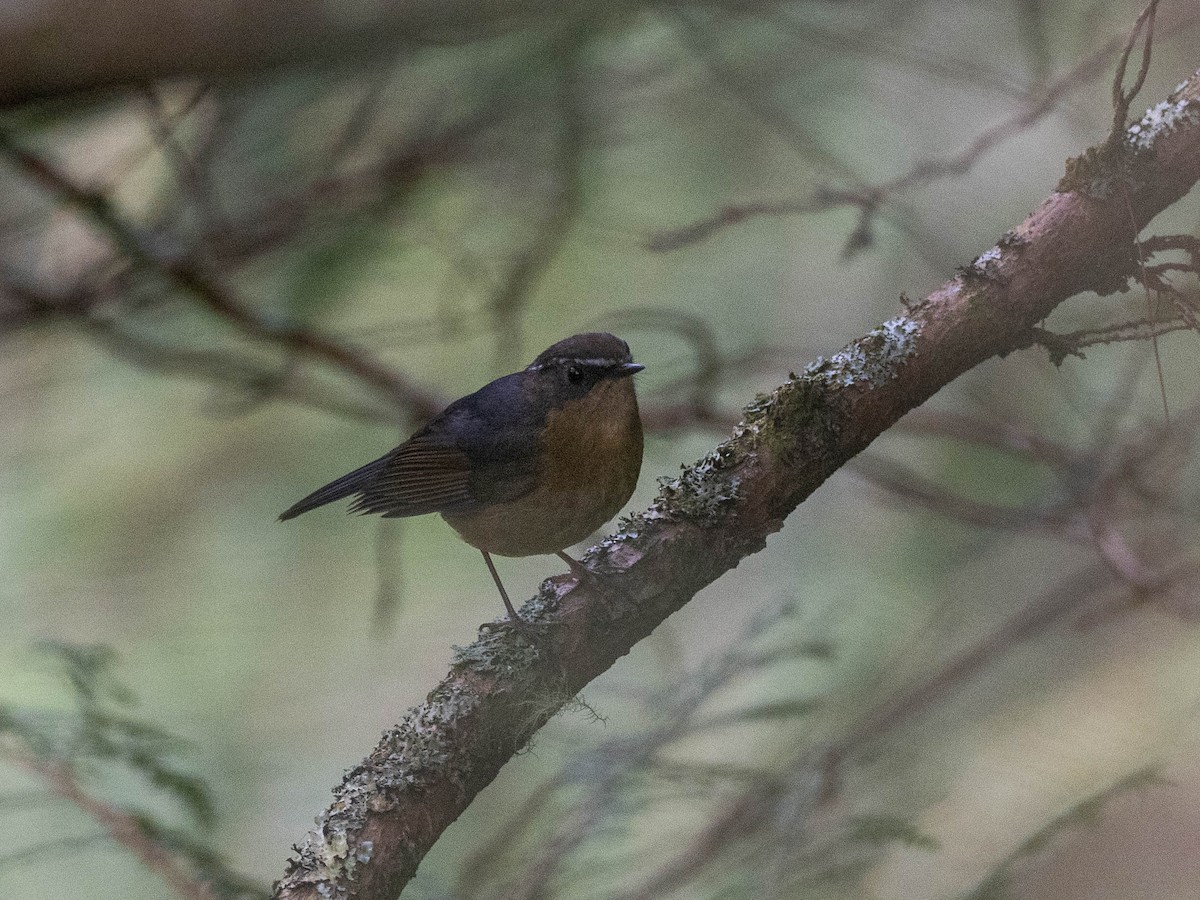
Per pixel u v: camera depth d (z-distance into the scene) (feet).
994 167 38.55
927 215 38.22
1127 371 32.42
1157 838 26.22
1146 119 20.31
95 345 41.29
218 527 42.83
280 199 36.04
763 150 39.63
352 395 43.39
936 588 36.29
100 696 25.73
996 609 35.94
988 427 32.78
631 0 31.37
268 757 38.06
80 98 32.40
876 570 36.99
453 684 20.56
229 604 41.60
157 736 25.11
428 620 41.86
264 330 35.76
